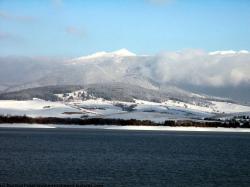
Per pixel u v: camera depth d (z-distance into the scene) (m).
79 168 101.75
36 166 103.44
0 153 133.12
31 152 138.38
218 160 126.19
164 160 123.31
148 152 148.50
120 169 101.75
